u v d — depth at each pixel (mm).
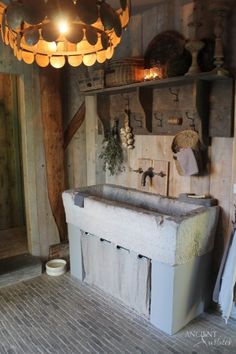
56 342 2316
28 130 3336
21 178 4785
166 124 2908
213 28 2469
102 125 3445
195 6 2559
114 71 2955
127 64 2857
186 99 2713
